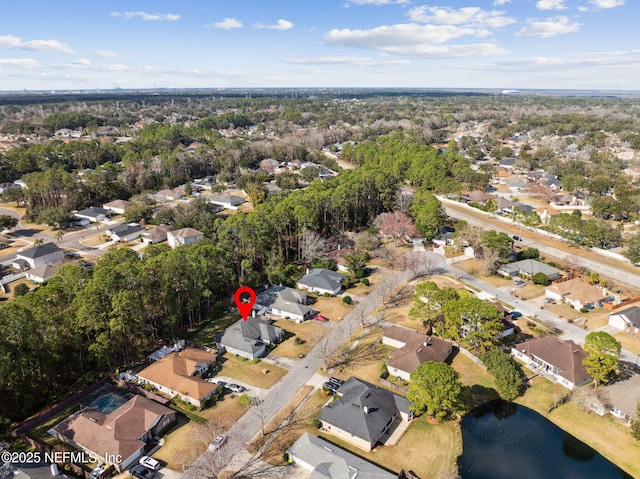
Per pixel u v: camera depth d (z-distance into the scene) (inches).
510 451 2158.0
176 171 7632.9
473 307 2743.6
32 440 2150.6
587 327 3230.8
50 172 6122.1
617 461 2101.4
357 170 6496.1
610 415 2374.5
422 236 5078.7
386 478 1877.5
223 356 2915.8
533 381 2655.0
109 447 2042.3
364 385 2437.3
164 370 2615.7
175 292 3110.2
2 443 2167.8
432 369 2250.2
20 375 2349.9
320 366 2792.8
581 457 2129.7
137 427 2174.0
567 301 3597.4
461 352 2935.5
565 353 2704.2
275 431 2249.0
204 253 3361.2
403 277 4104.3
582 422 2337.6
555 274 4010.8
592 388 2534.5
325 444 2101.4
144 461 2030.0
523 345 2908.5
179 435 2223.2
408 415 2322.8
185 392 2448.3
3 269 4340.6
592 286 3634.4
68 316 2527.1
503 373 2480.3
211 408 2418.8
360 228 5413.4
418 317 3090.6
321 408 2415.1
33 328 2310.5
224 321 3358.8
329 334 3169.3
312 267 4249.5
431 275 4141.2
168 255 3154.5
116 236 5108.3
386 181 5762.8
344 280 3927.2
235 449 2128.4
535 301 3636.8
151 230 5177.2
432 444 2185.0
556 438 2245.3
